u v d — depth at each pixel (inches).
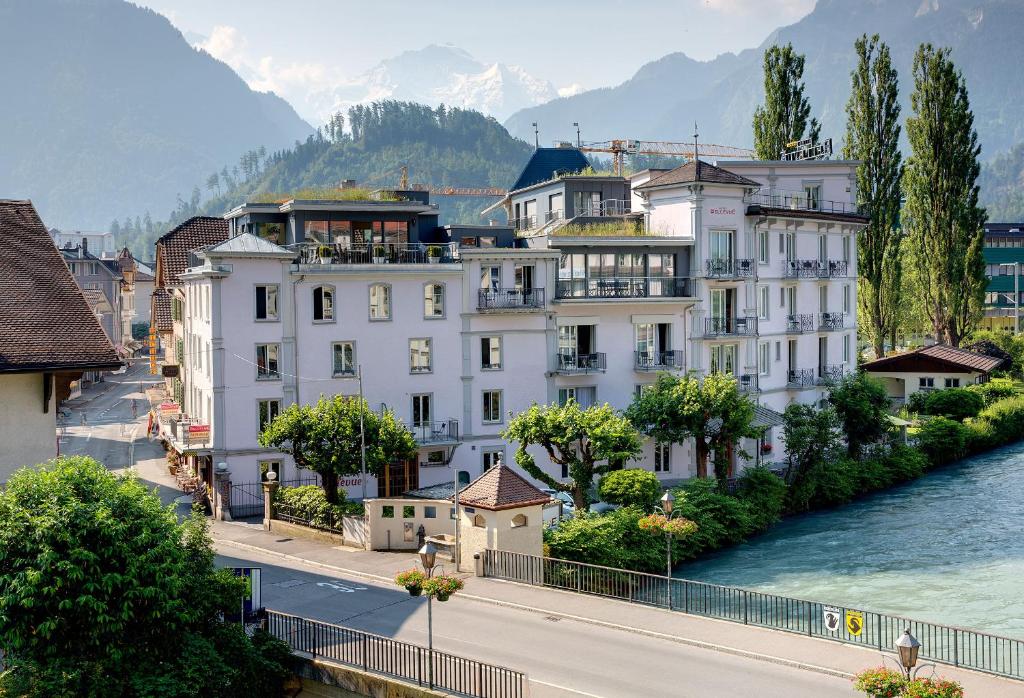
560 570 1561.3
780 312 2797.7
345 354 2268.7
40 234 1232.2
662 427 2242.9
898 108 3624.5
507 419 2404.0
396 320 2305.6
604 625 1331.2
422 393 2331.4
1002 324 5733.3
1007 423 3161.9
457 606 1434.5
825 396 2952.8
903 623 1487.5
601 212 2938.0
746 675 1131.3
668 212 2645.2
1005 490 2491.4
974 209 3786.9
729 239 2630.4
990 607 1582.2
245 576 1241.4
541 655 1208.8
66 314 1115.9
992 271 6560.0
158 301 3139.8
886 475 2593.5
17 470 1042.7
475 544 1620.3
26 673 959.0
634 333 2524.6
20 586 944.3
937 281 3796.8
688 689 1088.2
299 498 1973.4
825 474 2432.3
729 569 1866.4
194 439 2165.4
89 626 973.8
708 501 2084.2
